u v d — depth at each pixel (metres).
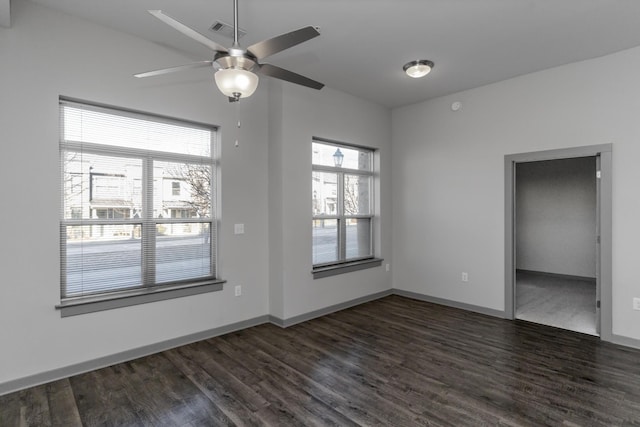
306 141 4.17
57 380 2.71
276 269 4.03
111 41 2.97
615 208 3.39
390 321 4.12
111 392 2.54
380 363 3.01
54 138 2.70
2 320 2.50
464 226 4.54
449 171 4.68
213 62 2.02
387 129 5.28
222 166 3.70
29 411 2.31
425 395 2.49
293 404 2.39
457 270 4.62
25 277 2.59
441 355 3.16
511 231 4.12
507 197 4.13
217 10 2.65
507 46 3.26
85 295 2.98
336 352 3.24
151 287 3.33
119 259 3.16
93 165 3.00
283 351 3.27
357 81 4.16
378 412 2.29
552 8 2.64
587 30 2.96
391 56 3.47
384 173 5.24
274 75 2.22
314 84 2.39
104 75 2.93
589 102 3.54
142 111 3.16
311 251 4.24
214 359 3.09
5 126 2.50
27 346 2.60
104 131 3.04
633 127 3.29
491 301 4.32
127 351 3.06
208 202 3.72
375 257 5.22
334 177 4.73
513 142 4.07
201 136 3.65
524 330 3.79
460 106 4.54
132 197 3.22
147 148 3.29
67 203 2.88
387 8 2.63
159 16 1.60
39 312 2.65
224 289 3.73
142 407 2.35
